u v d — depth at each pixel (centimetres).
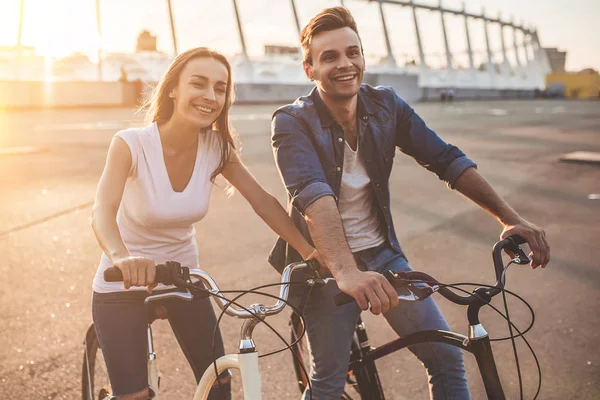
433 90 6512
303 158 244
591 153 1430
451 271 589
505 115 3247
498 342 430
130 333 254
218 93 249
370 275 204
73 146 1566
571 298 509
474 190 260
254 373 198
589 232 730
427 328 249
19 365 395
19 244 674
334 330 256
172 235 262
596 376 379
